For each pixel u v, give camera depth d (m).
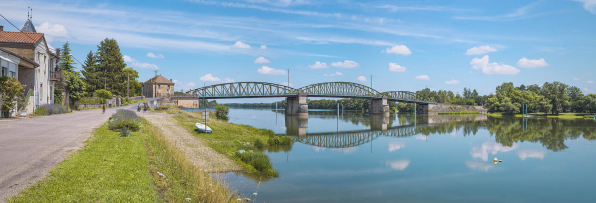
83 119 35.00
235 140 40.31
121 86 102.56
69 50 92.25
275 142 45.47
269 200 19.84
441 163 35.34
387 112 195.88
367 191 23.50
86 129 25.39
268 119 119.44
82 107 62.50
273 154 38.38
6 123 26.97
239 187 21.66
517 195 23.78
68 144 17.83
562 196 23.69
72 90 60.28
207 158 27.56
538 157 39.81
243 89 159.50
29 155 14.49
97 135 22.12
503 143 54.47
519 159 38.34
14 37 41.38
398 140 59.78
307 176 27.09
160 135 27.53
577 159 38.69
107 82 101.31
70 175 11.78
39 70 43.00
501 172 31.12
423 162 35.88
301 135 67.31
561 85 168.00
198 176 15.31
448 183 26.64
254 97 159.62
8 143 17.28
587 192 24.70
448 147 49.22
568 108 163.62
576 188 25.77
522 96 175.12
